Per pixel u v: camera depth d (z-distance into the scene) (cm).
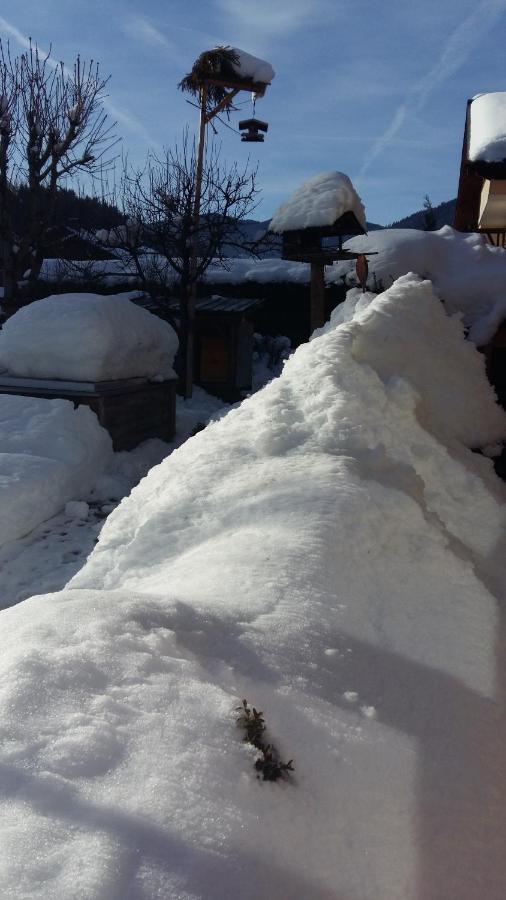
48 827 140
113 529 384
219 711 183
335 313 829
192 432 1120
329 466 359
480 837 182
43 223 1772
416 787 189
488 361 671
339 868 158
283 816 163
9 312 1644
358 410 413
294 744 186
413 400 462
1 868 130
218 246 1691
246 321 1695
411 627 264
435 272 770
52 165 1747
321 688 211
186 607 231
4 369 907
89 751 159
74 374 870
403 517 334
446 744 208
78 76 1748
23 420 807
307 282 1917
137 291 1839
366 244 823
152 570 324
